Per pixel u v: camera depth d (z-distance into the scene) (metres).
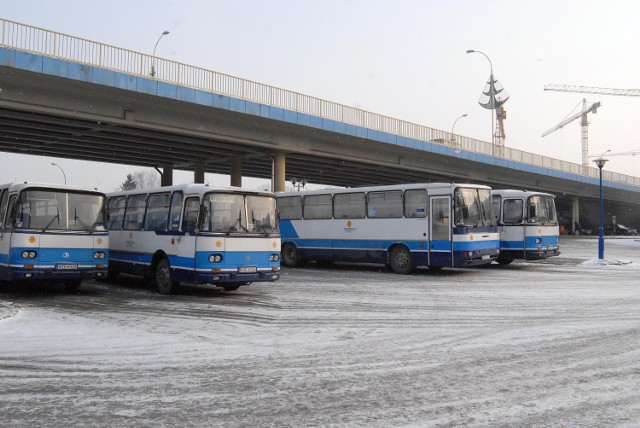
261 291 15.48
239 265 13.90
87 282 18.25
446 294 14.55
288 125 32.81
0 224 14.60
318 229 23.17
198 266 13.73
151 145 34.94
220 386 6.06
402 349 7.87
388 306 12.40
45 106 24.58
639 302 12.70
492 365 6.89
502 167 51.25
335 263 26.48
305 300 13.51
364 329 9.52
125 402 5.52
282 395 5.72
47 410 5.29
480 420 4.95
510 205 23.66
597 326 9.53
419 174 49.16
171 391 5.88
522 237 23.23
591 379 6.23
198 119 30.05
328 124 34.09
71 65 23.78
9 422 4.96
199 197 14.00
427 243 19.84
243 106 29.83
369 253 21.44
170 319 10.70
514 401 5.48
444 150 43.16
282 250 24.50
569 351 7.62
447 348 7.90
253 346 8.16
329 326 9.85
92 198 15.07
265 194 14.73
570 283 17.16
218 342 8.48
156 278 15.33
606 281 17.72
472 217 19.53
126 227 16.86
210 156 39.38
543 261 27.16
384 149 40.56
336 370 6.71
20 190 14.10
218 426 4.84
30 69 22.70
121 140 33.03
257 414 5.14
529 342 8.23
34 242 13.95
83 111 25.80
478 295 14.30
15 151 38.03
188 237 14.09
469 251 19.11
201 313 11.48
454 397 5.61
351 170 46.38
